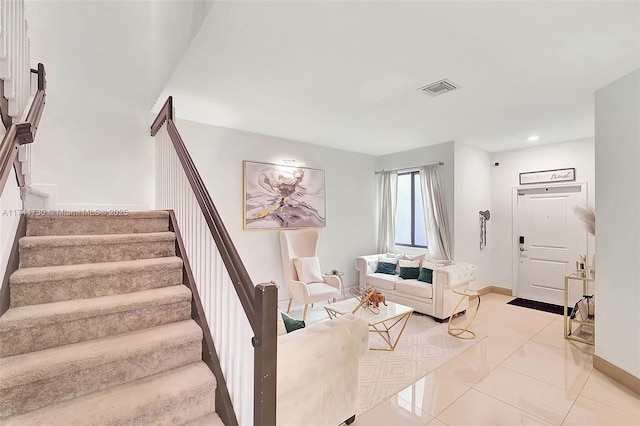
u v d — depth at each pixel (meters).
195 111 3.53
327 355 1.86
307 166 5.04
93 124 3.21
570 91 2.94
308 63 2.43
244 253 4.30
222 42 2.13
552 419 2.13
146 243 2.30
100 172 3.26
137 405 1.39
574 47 2.19
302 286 4.01
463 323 4.05
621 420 2.12
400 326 3.94
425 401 2.35
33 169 2.96
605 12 1.81
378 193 6.06
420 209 5.52
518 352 3.19
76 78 3.12
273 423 1.21
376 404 2.31
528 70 2.54
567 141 4.79
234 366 1.45
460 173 4.98
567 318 3.69
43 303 1.73
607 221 2.73
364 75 2.63
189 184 2.14
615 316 2.63
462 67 2.49
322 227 5.24
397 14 1.83
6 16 1.65
